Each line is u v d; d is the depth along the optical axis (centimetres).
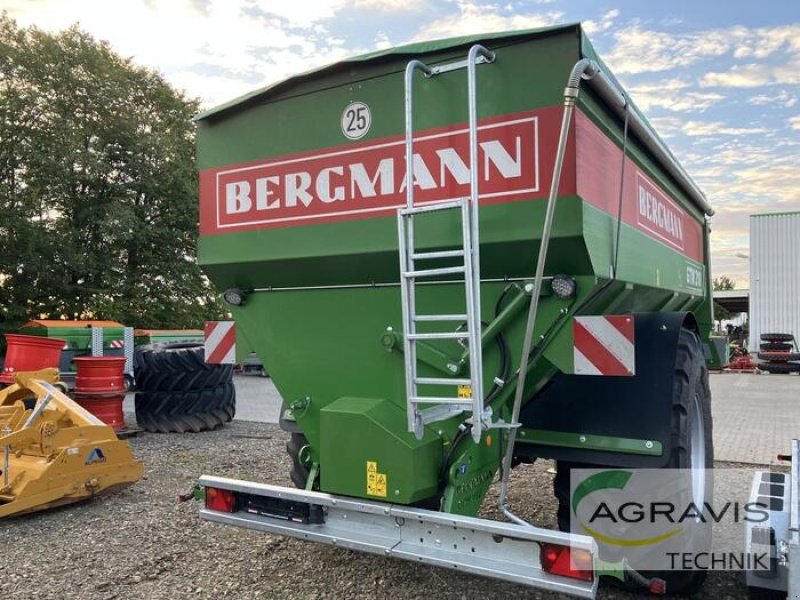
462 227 285
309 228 356
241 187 380
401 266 292
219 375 939
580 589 250
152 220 2408
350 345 359
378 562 406
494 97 299
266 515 334
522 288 304
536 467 659
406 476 291
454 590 364
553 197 262
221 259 387
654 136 400
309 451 377
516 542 269
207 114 387
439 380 280
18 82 2059
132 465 564
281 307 383
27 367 720
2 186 1934
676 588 348
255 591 367
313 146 354
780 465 680
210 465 697
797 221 2869
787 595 315
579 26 278
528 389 332
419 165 319
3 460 523
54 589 372
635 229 377
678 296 526
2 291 1988
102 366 845
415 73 318
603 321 290
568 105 261
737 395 1414
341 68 341
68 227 2127
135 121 2258
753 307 2933
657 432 329
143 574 394
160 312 2341
